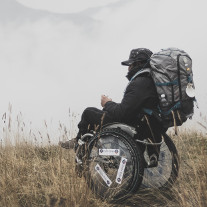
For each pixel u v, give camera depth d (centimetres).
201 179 930
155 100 996
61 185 1023
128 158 992
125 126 1025
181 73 941
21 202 1018
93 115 1093
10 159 1247
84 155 1071
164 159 1091
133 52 1086
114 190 984
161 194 1041
